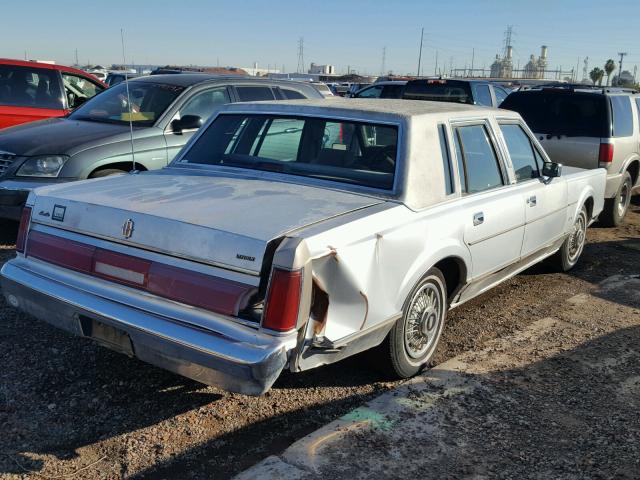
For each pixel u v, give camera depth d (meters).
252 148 4.49
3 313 4.88
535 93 9.09
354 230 3.27
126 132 6.82
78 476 3.04
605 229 9.15
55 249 3.57
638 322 5.29
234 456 3.24
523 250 5.18
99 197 3.59
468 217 4.23
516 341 4.80
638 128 9.35
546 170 5.48
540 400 3.88
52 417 3.51
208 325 2.95
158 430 3.44
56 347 4.35
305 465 3.12
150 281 3.16
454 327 5.11
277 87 8.36
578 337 4.92
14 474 3.02
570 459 3.30
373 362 3.96
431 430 3.49
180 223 3.12
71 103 9.57
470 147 4.53
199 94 7.47
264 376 2.82
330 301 3.18
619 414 3.76
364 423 3.52
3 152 6.52
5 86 8.84
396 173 3.86
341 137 4.17
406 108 4.36
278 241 2.96
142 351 3.16
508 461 3.26
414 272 3.74
